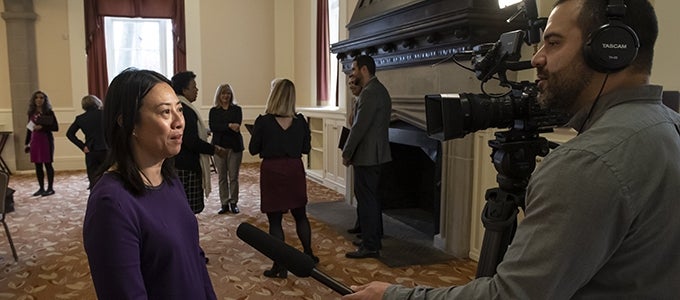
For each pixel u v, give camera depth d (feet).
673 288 2.62
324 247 12.60
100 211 3.54
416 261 11.48
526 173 4.48
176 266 3.87
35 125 18.62
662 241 2.58
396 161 15.64
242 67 27.66
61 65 24.53
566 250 2.48
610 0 2.73
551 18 2.97
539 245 2.59
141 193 3.79
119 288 3.47
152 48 26.32
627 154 2.53
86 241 3.58
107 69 25.27
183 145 9.99
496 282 2.77
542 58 3.01
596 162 2.52
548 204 2.60
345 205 17.30
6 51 23.98
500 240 4.31
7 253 12.14
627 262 2.60
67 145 25.07
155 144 3.88
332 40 22.66
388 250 12.26
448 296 2.95
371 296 3.25
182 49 26.18
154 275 3.80
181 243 3.97
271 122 10.03
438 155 12.55
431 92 12.23
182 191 4.37
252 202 17.97
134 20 25.80
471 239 11.55
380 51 14.44
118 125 3.86
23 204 17.43
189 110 10.14
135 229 3.63
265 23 27.84
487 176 10.91
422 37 12.10
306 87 26.03
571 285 2.54
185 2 26.08
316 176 22.21
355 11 16.26
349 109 16.75
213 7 26.73
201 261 4.42
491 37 10.41
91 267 3.55
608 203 2.44
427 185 15.44
